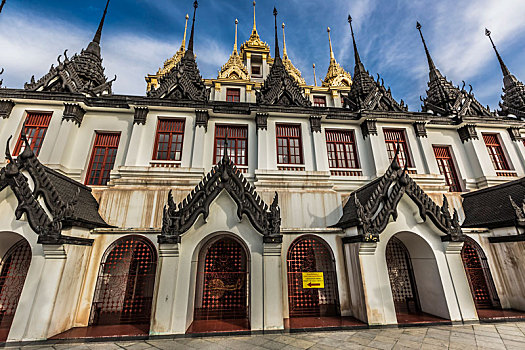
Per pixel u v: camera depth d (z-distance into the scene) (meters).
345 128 15.73
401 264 11.57
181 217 8.93
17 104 13.19
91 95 14.28
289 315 9.94
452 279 9.45
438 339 7.52
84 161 12.85
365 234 9.22
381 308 8.84
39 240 7.82
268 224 9.20
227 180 9.58
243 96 22.98
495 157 16.39
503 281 10.92
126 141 13.62
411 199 10.01
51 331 7.64
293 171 13.62
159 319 7.97
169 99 14.13
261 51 29.16
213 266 10.66
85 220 9.01
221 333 8.09
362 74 19.67
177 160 13.48
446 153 16.55
